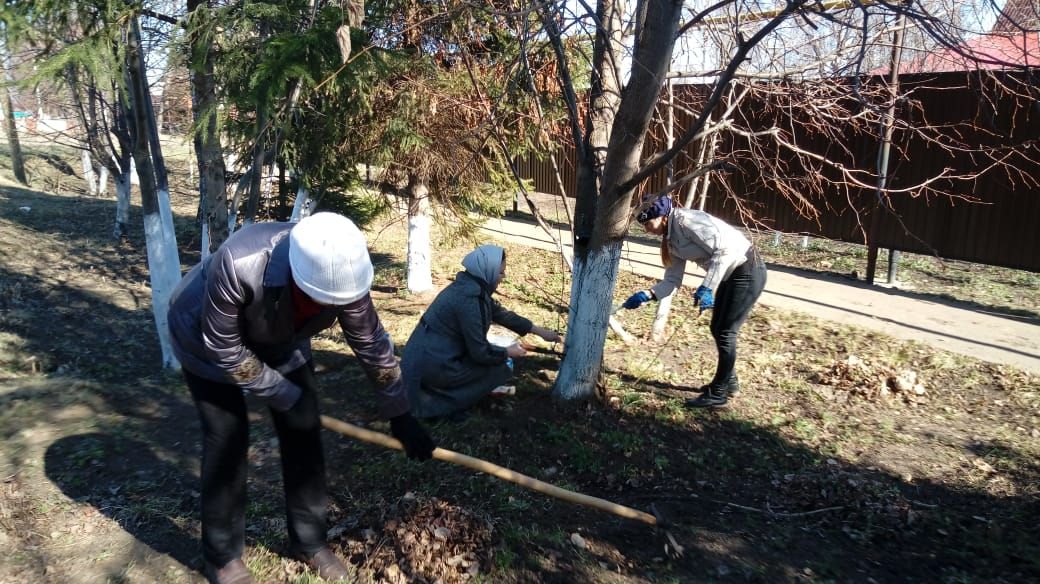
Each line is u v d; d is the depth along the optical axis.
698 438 4.46
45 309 8.18
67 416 4.66
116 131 5.62
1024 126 7.12
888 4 3.04
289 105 4.81
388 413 2.95
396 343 6.30
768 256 10.53
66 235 13.06
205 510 2.85
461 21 5.37
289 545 3.25
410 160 7.28
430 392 4.49
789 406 5.02
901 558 3.34
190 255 11.48
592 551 3.29
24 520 3.44
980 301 7.84
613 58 4.43
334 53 4.52
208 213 5.95
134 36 4.74
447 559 3.17
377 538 3.30
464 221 8.08
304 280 2.32
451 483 3.75
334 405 4.79
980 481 4.04
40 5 3.70
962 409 5.01
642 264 9.45
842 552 3.37
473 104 6.34
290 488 2.98
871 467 4.18
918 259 10.13
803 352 6.11
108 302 8.64
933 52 4.52
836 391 5.28
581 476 3.95
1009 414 4.90
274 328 2.52
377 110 6.52
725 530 3.50
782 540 3.44
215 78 4.84
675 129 6.92
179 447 4.25
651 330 6.57
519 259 10.30
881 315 7.10
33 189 19.59
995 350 6.03
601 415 4.57
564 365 4.65
